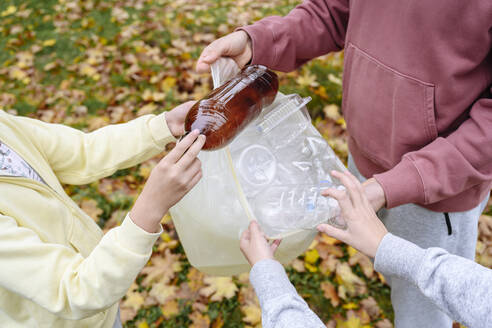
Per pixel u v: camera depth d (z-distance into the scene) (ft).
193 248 3.95
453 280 2.39
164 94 9.70
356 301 6.53
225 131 2.95
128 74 10.20
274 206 3.43
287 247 3.58
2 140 3.01
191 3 12.34
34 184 3.04
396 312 4.83
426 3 3.10
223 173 3.45
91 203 7.70
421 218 4.24
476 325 2.23
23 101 9.66
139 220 2.65
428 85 3.42
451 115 3.51
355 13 3.86
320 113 9.18
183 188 2.61
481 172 3.39
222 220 3.50
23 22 11.89
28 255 2.61
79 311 2.69
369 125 4.16
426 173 3.28
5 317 2.99
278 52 4.24
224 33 11.28
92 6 12.27
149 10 12.09
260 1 12.37
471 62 3.18
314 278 6.78
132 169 8.29
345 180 3.05
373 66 3.80
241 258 3.83
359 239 2.97
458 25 3.04
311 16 4.49
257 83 3.40
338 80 9.83
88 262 2.70
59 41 11.21
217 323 6.30
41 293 2.60
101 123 9.14
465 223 4.26
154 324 6.31
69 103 9.62
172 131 3.81
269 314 2.81
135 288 6.69
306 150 3.75
